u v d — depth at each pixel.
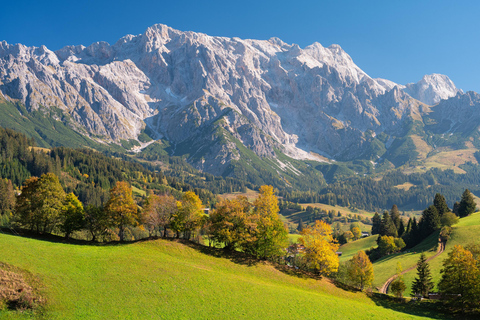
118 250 68.94
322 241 81.62
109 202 81.00
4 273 45.22
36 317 40.12
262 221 81.44
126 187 82.38
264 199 84.38
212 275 64.94
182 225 81.50
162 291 54.19
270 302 59.06
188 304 52.22
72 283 49.88
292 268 83.69
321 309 60.84
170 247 75.19
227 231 78.62
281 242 82.19
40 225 82.31
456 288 72.25
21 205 78.56
